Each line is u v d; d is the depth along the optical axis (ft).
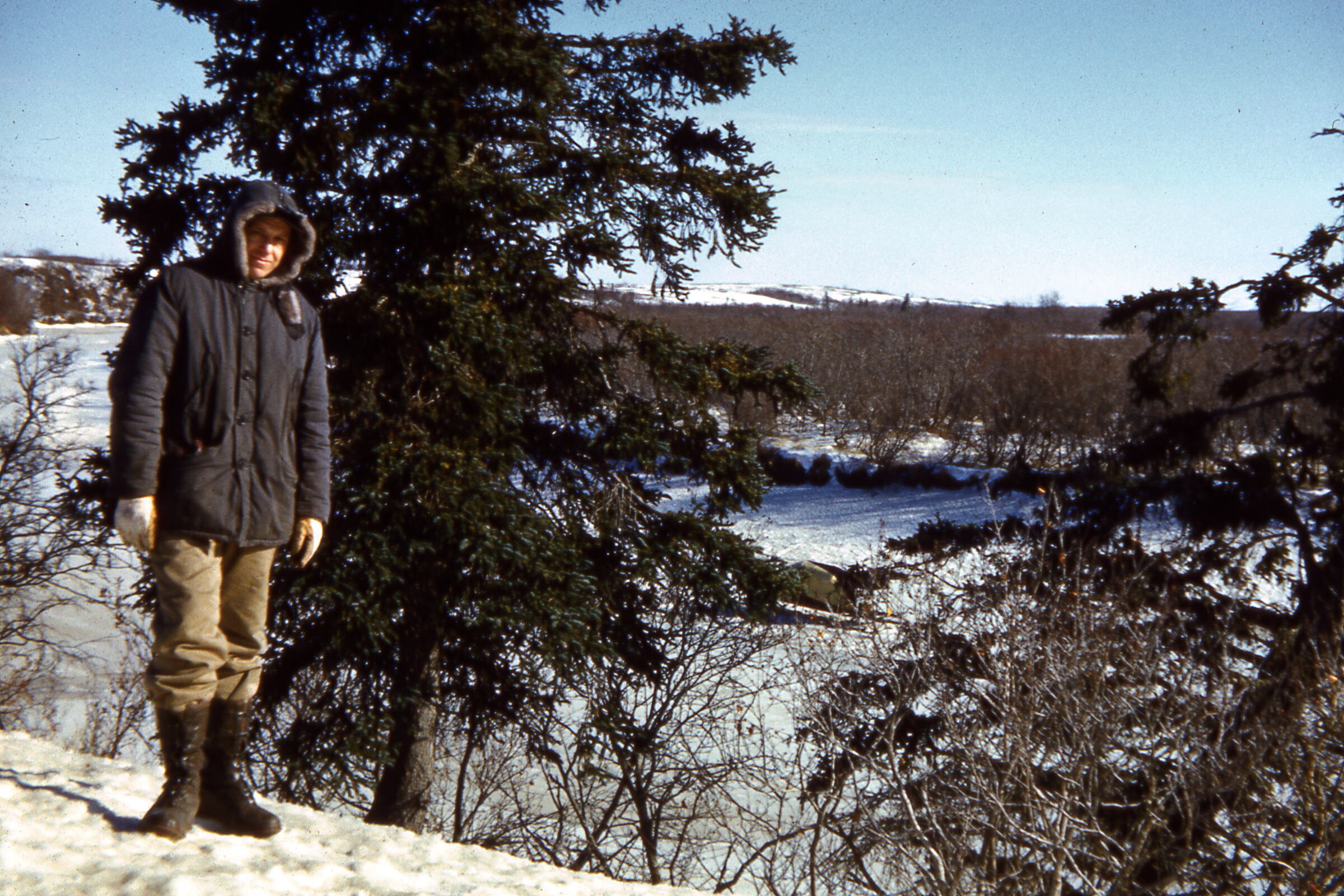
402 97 31.48
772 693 39.75
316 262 30.78
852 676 31.07
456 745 44.83
